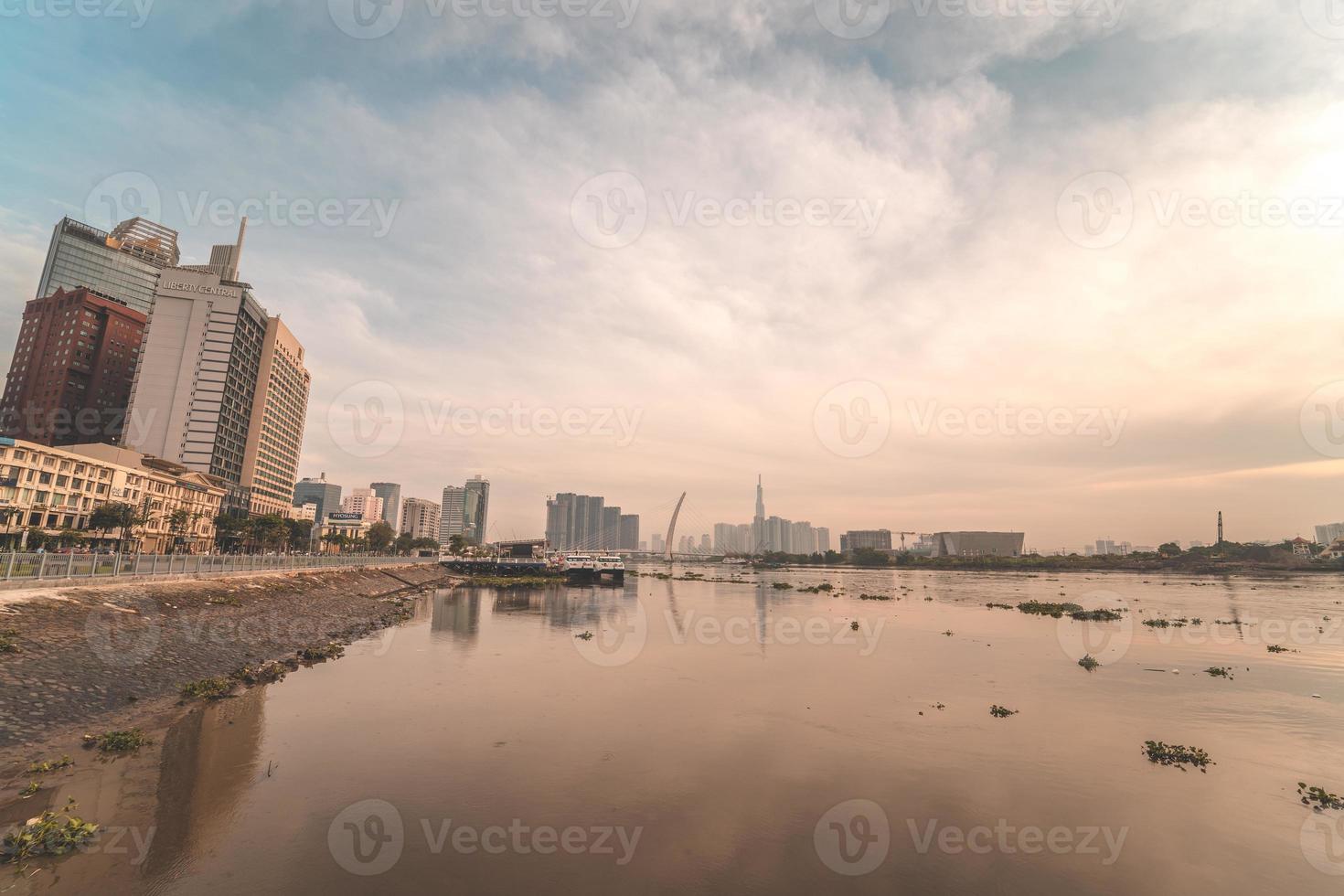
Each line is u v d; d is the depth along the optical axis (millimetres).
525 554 160625
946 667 30844
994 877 11797
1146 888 11516
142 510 98812
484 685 26062
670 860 12242
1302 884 11672
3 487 78938
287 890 10805
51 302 152875
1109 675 28969
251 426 161250
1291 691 25812
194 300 147750
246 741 18062
